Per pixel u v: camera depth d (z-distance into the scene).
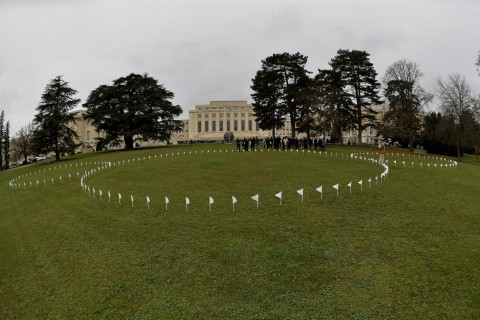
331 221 19.22
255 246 16.91
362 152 50.69
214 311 13.01
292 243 16.97
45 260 18.31
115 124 71.62
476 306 12.49
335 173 31.22
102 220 22.30
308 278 14.38
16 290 16.28
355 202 22.16
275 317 12.49
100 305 14.13
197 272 15.33
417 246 16.28
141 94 73.00
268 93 66.56
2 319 14.50
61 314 14.06
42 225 23.30
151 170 37.47
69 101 61.84
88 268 16.75
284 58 66.00
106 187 30.69
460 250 15.87
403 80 58.44
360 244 16.59
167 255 16.84
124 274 15.80
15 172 54.44
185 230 19.25
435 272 14.35
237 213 21.14
